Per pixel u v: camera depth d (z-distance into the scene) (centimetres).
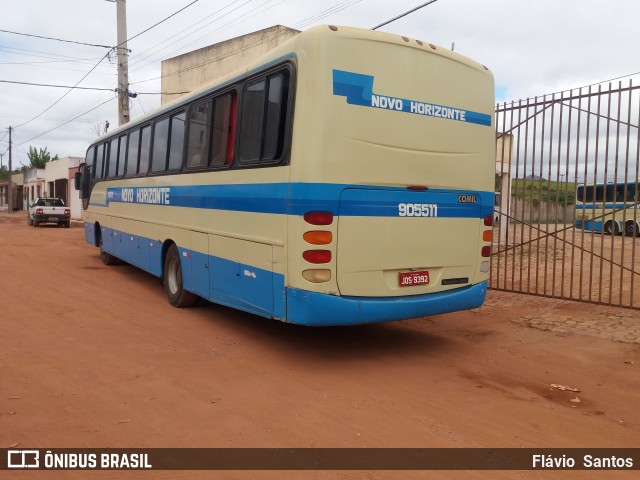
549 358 602
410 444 388
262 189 577
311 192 511
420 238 575
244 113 621
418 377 535
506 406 464
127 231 1080
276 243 551
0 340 629
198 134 743
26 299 862
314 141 509
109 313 786
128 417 426
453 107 596
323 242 513
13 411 432
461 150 605
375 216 542
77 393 473
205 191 713
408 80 560
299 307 521
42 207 2802
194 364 562
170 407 448
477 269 631
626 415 450
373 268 544
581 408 463
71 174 3909
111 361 564
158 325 723
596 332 695
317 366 563
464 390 502
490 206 641
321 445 384
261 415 435
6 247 1677
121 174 1120
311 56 514
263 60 591
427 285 585
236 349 618
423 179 573
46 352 588
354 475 343
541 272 1195
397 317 559
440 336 695
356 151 527
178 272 823
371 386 506
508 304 866
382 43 544
